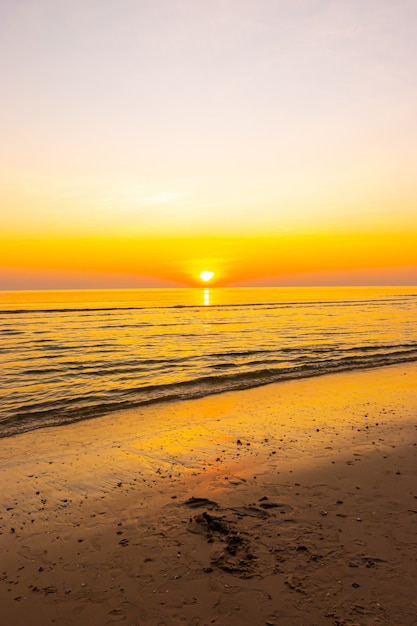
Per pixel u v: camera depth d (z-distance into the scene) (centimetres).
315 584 509
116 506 753
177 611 474
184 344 3472
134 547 612
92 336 4041
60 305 10212
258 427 1260
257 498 762
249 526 654
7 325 5128
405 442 1082
